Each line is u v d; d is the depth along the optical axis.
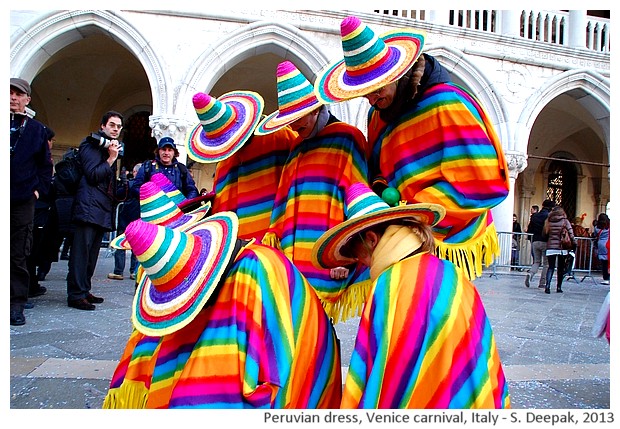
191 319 1.61
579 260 13.20
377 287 1.67
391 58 2.10
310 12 10.52
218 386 1.59
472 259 2.13
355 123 10.20
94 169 4.58
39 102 13.67
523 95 11.91
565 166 17.41
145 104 14.61
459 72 11.43
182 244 1.74
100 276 7.17
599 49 13.20
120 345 3.54
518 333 4.70
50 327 3.96
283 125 2.21
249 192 2.63
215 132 2.52
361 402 1.55
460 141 2.12
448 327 1.55
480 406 1.50
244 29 9.96
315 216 2.34
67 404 2.46
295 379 1.72
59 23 9.32
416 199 2.11
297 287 1.84
